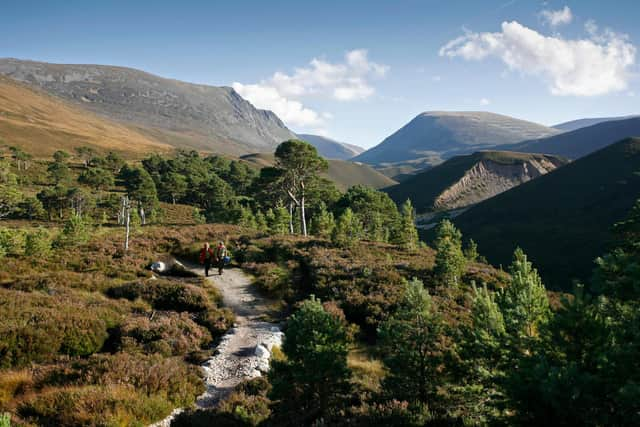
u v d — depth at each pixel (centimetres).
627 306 639
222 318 1634
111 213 8594
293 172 4853
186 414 846
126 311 1611
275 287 2142
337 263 2500
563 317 633
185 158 16762
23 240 2922
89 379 945
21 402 833
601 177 13225
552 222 11312
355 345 1448
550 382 485
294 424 820
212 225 4216
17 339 1134
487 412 742
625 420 460
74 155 17225
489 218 13462
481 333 871
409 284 938
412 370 891
